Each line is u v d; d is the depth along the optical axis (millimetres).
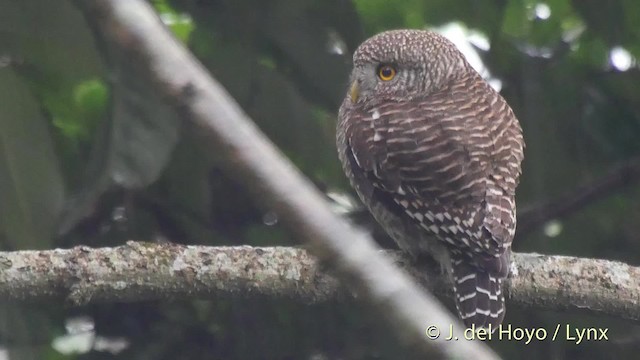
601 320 11789
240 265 8164
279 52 11609
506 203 9141
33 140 10102
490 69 12969
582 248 12547
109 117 10133
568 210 12102
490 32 12906
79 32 10164
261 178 3709
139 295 8070
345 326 11820
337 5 11320
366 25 13461
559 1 13547
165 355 12039
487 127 9625
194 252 8172
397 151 9477
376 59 10445
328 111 11570
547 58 13047
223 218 12250
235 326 12008
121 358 12039
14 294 7828
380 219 9672
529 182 12531
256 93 11070
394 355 11469
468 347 3645
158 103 9953
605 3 12023
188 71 3773
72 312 11945
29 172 10047
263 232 12141
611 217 12727
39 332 10539
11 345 10578
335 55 11344
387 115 9844
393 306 3660
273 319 11938
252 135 3752
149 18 3816
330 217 3711
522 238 12250
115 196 11789
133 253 8055
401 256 9352
